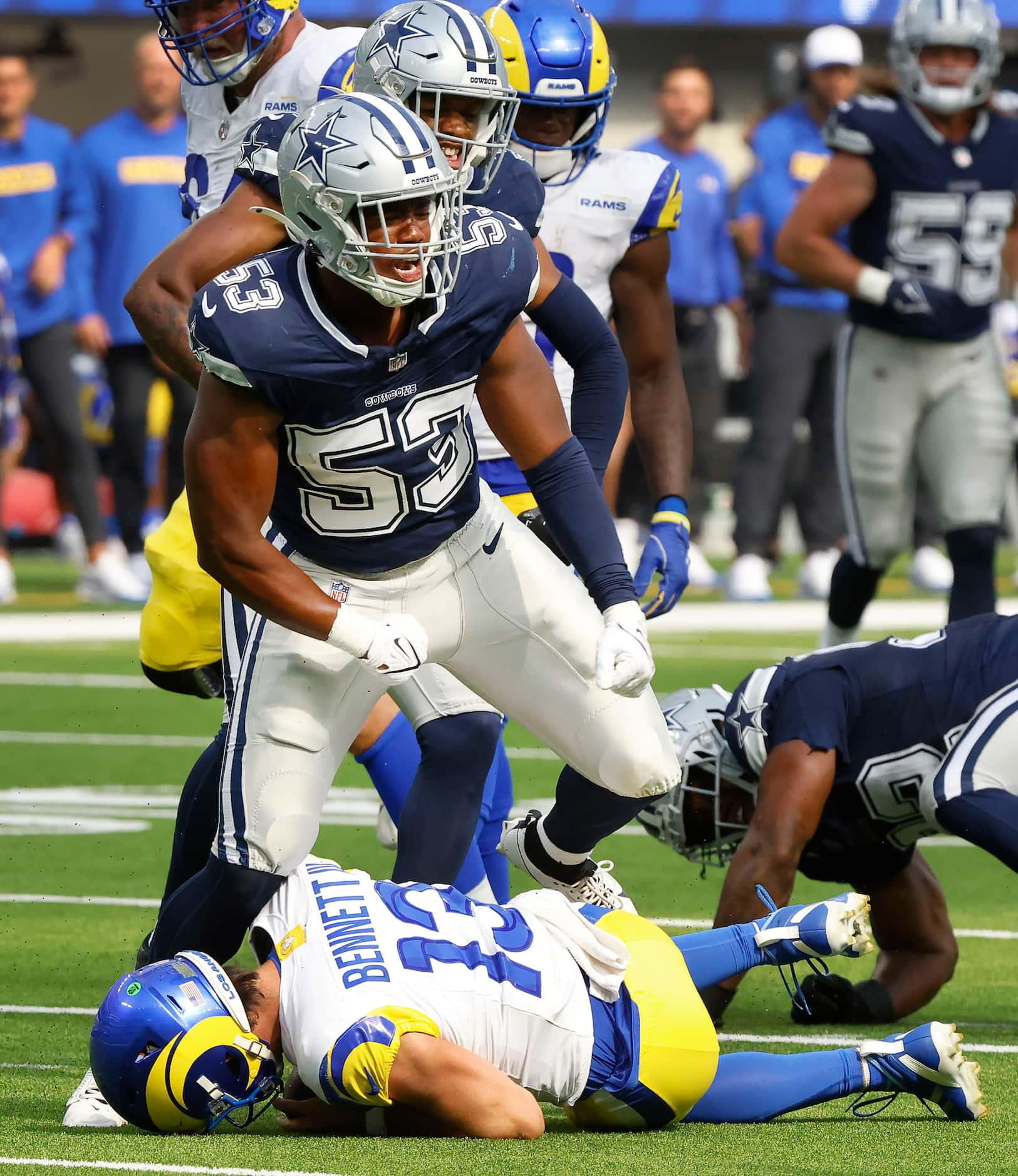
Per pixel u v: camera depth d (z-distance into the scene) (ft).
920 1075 38.55
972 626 48.08
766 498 136.36
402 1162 34.47
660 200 54.85
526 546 42.14
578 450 41.78
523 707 42.88
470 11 44.11
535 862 46.21
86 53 193.67
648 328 55.42
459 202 37.88
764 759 48.29
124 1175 33.60
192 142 52.60
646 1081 37.19
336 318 37.86
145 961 44.60
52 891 62.75
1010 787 45.85
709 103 134.31
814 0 182.50
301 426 38.55
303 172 36.58
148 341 44.29
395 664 39.19
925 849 75.10
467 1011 36.35
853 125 77.66
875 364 79.10
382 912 37.04
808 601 139.03
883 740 47.29
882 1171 34.42
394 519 40.27
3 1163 34.50
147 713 102.53
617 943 37.58
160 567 50.62
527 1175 33.60
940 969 49.88
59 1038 45.96
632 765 42.70
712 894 64.23
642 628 40.81
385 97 37.70
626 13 182.19
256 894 40.63
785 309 128.98
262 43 49.90
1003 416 78.54
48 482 164.45
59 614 132.05
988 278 78.28
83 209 127.13
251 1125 38.09
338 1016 35.60
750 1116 38.50
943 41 76.18
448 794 45.85
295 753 40.42
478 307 38.70
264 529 42.16
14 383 130.72
